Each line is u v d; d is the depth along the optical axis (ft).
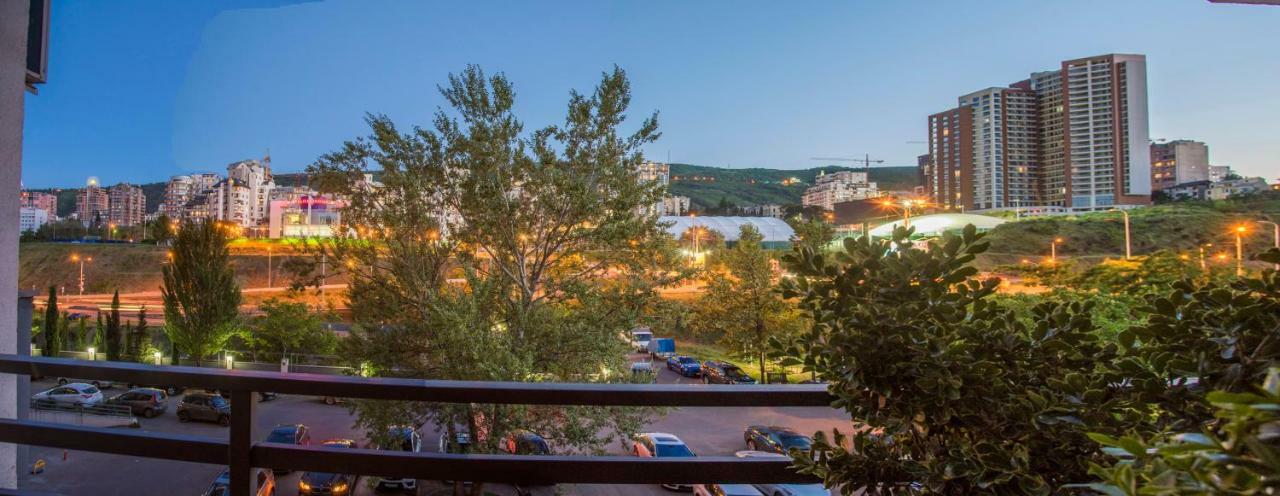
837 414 79.56
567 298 55.21
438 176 60.03
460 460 5.30
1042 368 4.72
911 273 4.57
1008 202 326.85
